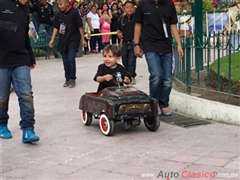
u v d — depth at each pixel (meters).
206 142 6.72
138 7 8.09
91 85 11.48
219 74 8.06
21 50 6.81
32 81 12.31
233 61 9.38
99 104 7.31
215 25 17.17
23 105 6.86
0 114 7.17
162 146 6.63
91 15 19.25
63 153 6.50
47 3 17.84
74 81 11.32
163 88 8.21
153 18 7.96
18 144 6.96
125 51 11.12
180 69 9.66
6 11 6.68
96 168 5.89
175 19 8.16
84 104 7.77
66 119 8.30
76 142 6.96
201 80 9.57
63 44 11.15
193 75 10.00
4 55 6.77
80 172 5.79
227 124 7.62
